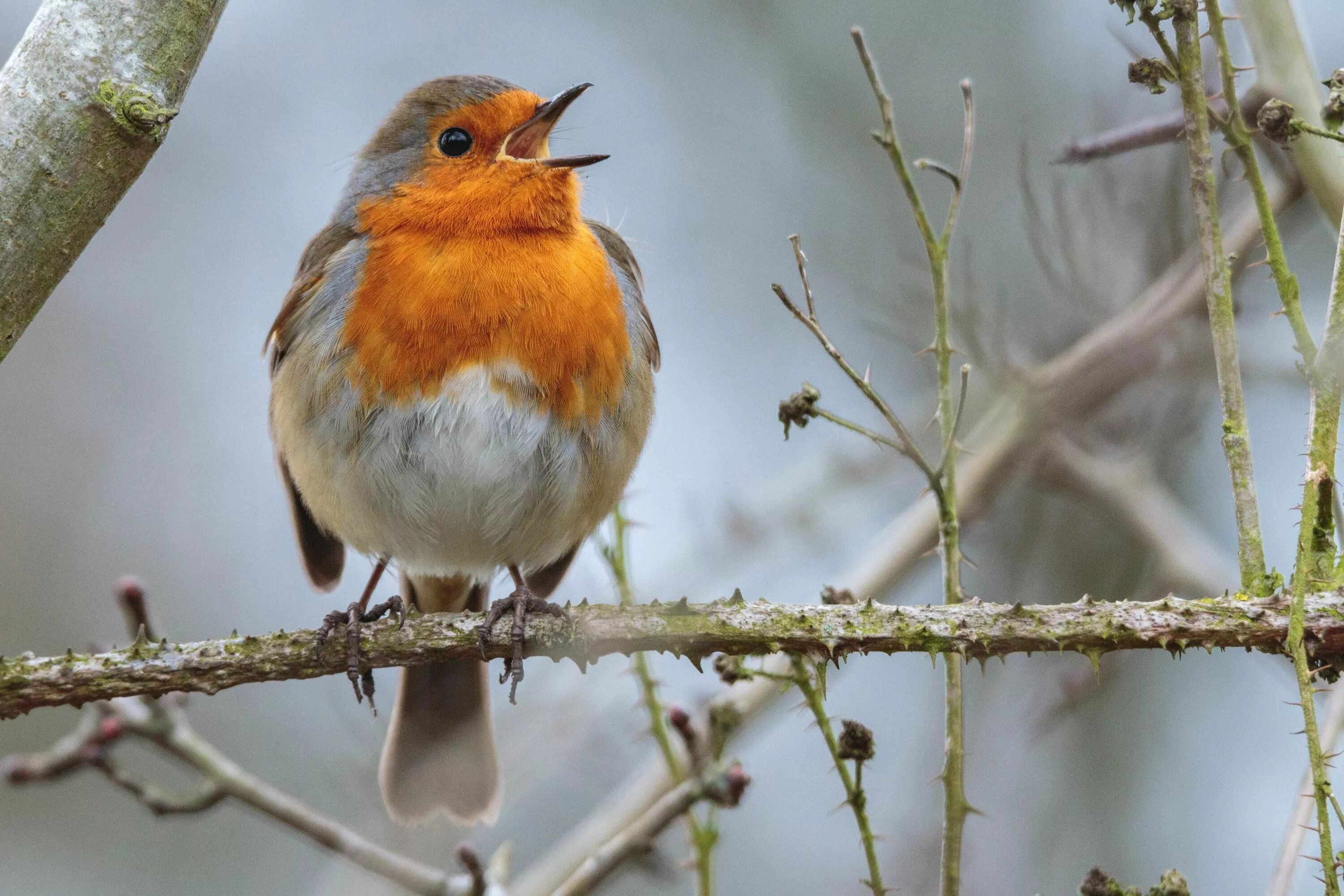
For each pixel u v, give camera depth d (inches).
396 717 354.0
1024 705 414.6
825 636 232.8
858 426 240.7
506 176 313.4
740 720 270.4
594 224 366.3
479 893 274.7
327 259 327.9
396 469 312.5
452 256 310.3
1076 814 415.8
